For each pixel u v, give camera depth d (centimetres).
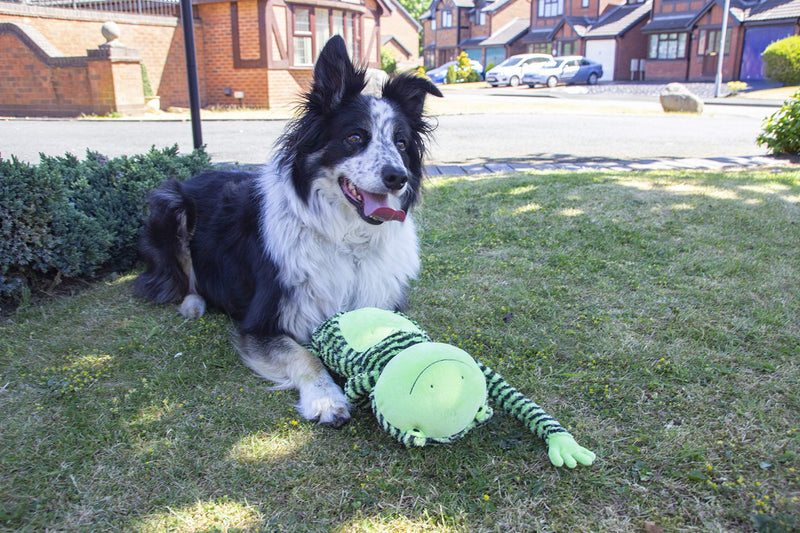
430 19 6406
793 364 315
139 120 1622
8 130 1359
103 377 309
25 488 230
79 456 248
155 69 1962
